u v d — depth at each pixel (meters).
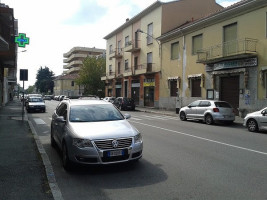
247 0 18.53
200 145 9.32
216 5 35.44
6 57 20.20
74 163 5.97
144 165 6.65
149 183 5.34
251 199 4.52
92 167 6.50
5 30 19.19
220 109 16.25
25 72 16.19
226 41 21.44
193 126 15.28
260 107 18.31
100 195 4.74
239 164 6.78
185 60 26.66
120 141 5.94
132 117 21.62
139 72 35.88
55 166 6.66
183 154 7.88
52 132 8.99
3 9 17.08
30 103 26.36
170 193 4.80
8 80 48.03
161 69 31.36
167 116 23.25
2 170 5.99
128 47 38.56
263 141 10.32
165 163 6.85
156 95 32.75
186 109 18.69
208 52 22.64
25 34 18.11
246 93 19.47
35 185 5.06
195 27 24.78
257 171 6.17
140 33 37.16
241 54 18.77
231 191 4.89
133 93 39.66
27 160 6.84
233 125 16.33
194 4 33.69
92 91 55.81
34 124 15.89
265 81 18.09
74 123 6.71
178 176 5.78
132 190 4.97
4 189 4.84
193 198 4.57
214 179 5.58
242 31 19.70
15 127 13.26
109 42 49.12
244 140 10.52
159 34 32.12
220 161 7.08
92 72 55.59
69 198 4.61
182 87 27.14
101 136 5.90
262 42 18.09
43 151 7.85
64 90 93.00
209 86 23.30
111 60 48.16
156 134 11.84
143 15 36.12
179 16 32.78
